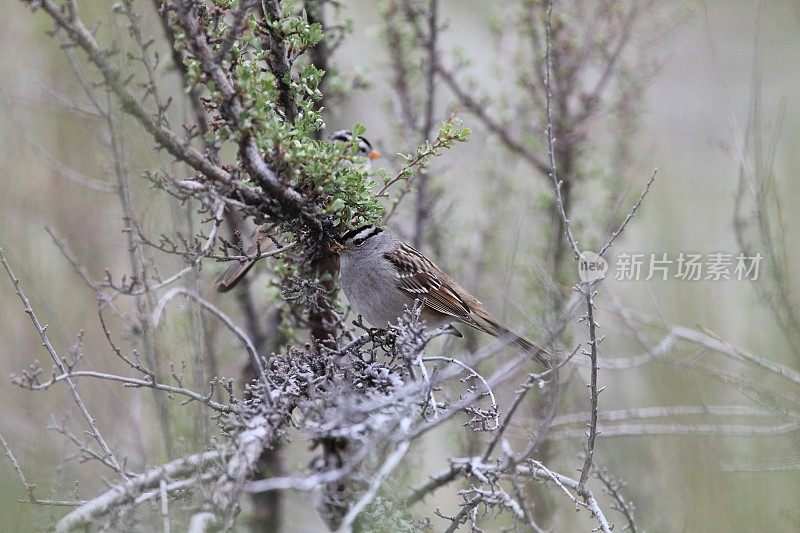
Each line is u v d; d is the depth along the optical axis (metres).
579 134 14.07
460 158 15.09
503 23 15.13
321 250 8.86
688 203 16.36
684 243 15.27
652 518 12.00
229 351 11.55
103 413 11.52
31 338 12.39
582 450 11.79
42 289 12.58
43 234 13.20
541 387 7.75
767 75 18.77
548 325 8.82
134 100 7.24
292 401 7.18
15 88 13.28
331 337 8.64
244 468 6.30
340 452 8.48
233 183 7.60
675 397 12.80
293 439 7.57
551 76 14.05
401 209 13.55
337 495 7.93
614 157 14.20
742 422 13.12
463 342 12.69
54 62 13.59
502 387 11.91
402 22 13.61
